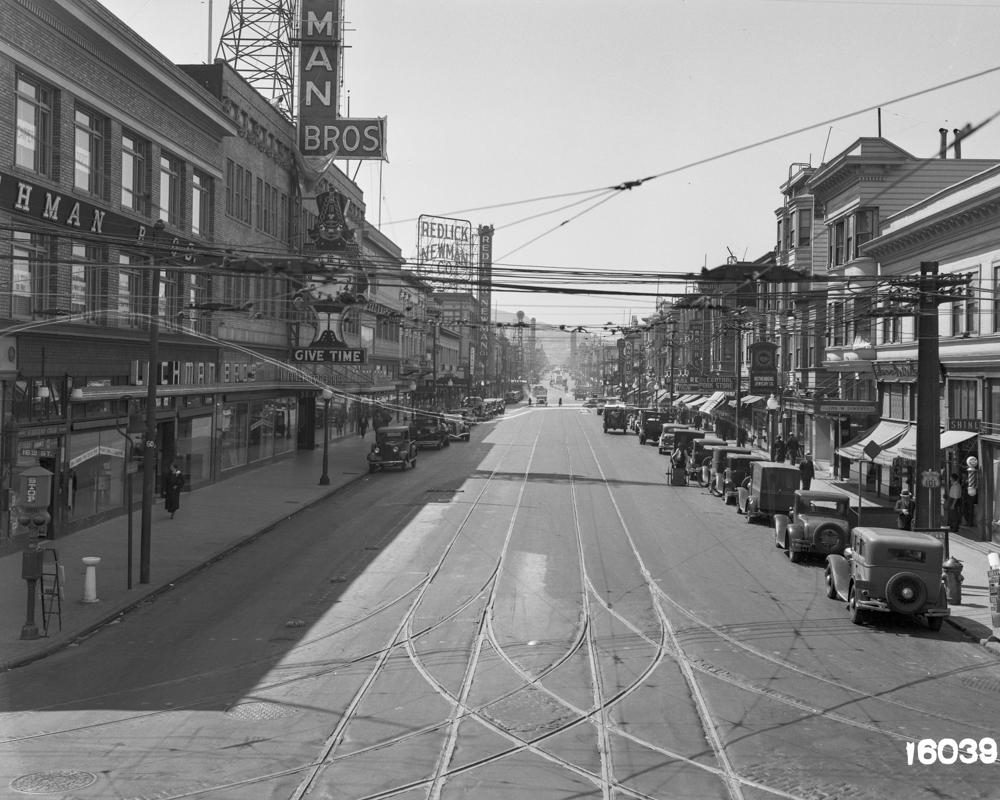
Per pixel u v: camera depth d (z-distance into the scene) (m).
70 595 20.08
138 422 21.22
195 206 37.62
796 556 24.94
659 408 97.81
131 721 12.59
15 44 23.62
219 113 37.69
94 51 27.61
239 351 43.03
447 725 12.41
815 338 51.69
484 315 151.75
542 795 10.09
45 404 25.78
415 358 95.38
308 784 10.38
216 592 21.06
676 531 30.22
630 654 16.06
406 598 20.34
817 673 15.12
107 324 29.16
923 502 22.56
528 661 15.54
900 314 23.03
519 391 184.38
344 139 52.12
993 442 29.23
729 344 76.12
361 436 71.81
